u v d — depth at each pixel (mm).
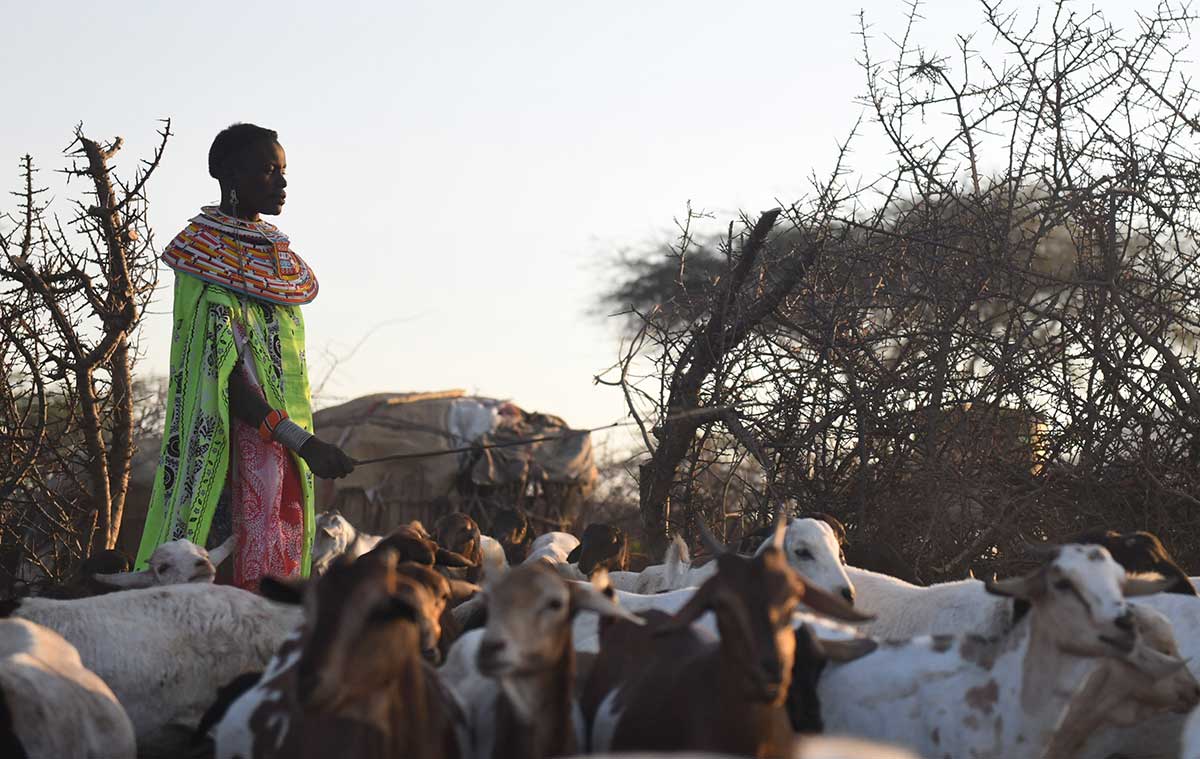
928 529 10039
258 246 9539
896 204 12539
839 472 10922
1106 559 5793
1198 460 10102
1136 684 6270
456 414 22156
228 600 7391
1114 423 10078
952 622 7383
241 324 9336
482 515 21438
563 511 22281
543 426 22906
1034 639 5980
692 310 11516
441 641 7039
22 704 5742
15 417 12117
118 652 7031
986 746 6039
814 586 5254
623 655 6109
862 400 10602
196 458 9195
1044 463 10492
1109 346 10102
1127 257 12016
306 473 9500
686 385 11273
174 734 7109
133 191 11461
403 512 21703
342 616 4879
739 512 12359
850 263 11320
